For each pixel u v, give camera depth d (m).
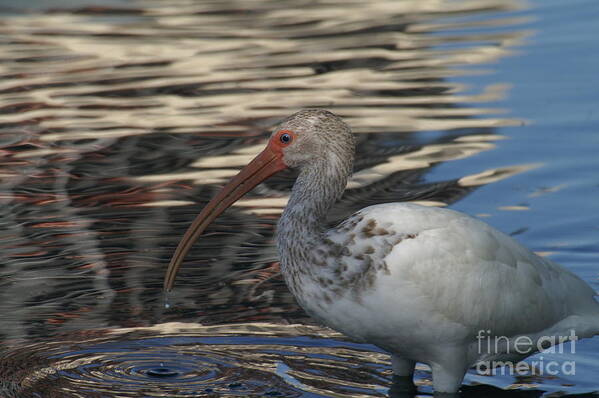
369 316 8.34
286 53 21.23
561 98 17.36
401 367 9.17
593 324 9.03
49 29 23.66
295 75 19.61
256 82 19.19
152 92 18.78
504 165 14.60
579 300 9.11
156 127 16.77
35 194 13.98
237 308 10.71
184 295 11.01
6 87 19.28
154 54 21.47
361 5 25.75
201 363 9.52
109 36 23.02
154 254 12.01
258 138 16.05
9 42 22.58
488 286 8.39
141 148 15.77
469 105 17.38
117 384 9.10
